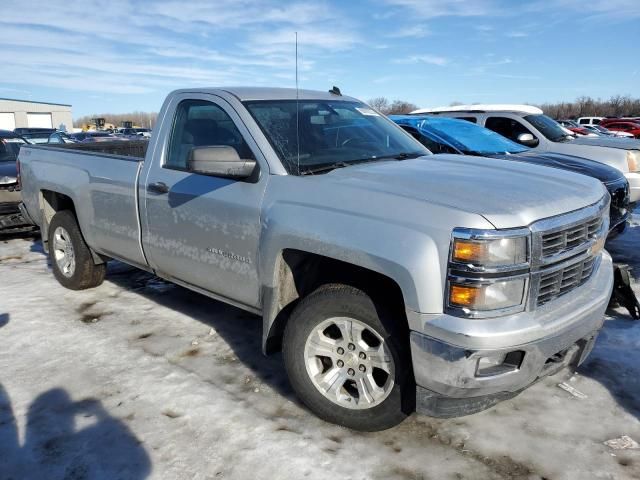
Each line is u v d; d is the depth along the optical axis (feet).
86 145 19.65
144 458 9.31
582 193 9.86
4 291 17.74
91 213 15.56
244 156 11.31
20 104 179.73
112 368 12.39
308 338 10.05
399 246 8.48
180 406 10.83
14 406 10.87
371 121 13.94
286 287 10.67
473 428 10.12
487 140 24.32
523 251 8.20
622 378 11.81
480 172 10.58
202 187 11.80
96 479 8.84
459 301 8.09
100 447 9.61
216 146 10.80
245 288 11.32
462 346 8.04
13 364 12.60
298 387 10.32
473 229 8.05
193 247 12.25
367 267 8.82
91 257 17.11
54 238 17.83
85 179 15.53
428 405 8.83
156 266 13.82
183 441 9.74
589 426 10.15
